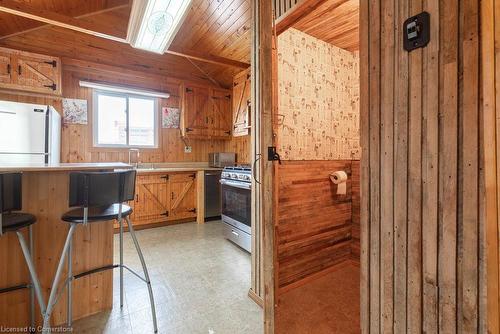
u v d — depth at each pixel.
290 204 2.25
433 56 0.96
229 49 3.99
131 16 2.21
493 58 0.81
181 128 4.65
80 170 1.68
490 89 0.81
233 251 3.05
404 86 1.06
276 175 2.07
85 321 1.74
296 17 1.92
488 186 0.82
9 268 1.58
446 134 0.93
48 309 1.40
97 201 1.47
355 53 2.83
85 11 3.64
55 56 3.58
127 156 4.32
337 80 2.70
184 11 2.09
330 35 2.48
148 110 4.54
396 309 1.10
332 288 2.26
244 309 1.89
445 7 0.93
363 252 1.25
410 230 1.05
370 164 1.21
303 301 2.06
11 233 1.58
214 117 4.78
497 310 0.81
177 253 2.97
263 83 1.44
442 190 0.95
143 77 4.34
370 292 1.22
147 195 3.95
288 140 2.31
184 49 3.70
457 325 0.91
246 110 4.27
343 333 1.68
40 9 2.98
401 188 1.08
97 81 3.96
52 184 1.70
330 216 2.57
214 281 2.31
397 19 1.08
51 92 3.42
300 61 2.40
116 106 4.26
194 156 4.91
